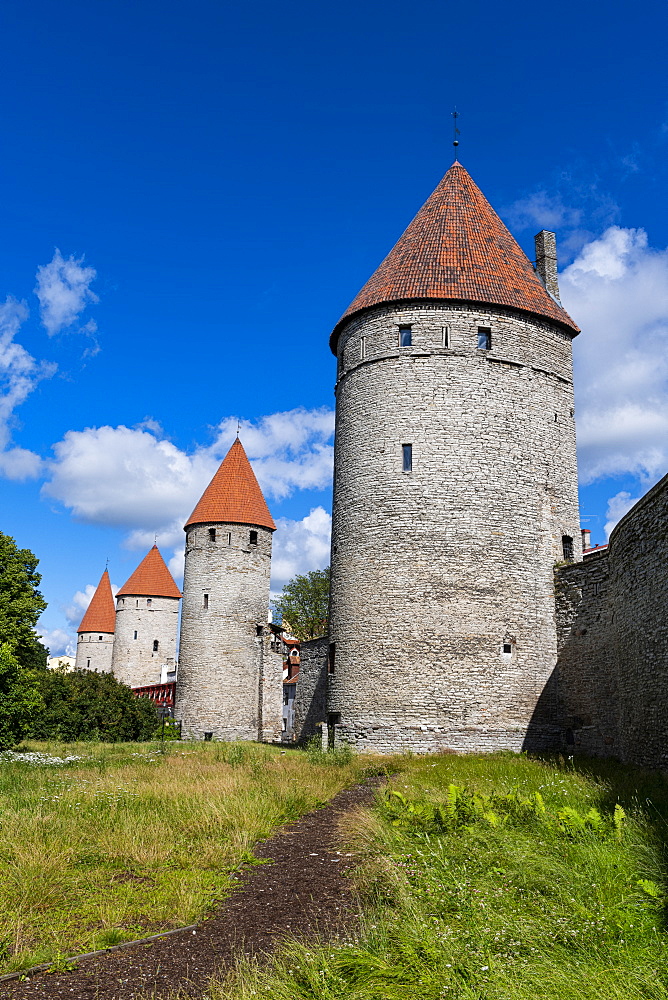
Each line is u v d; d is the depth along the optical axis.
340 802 14.33
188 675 44.19
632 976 5.27
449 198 28.47
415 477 24.41
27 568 31.64
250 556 45.84
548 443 25.84
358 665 23.91
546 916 6.38
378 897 7.26
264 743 36.28
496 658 23.19
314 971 5.50
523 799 10.72
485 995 5.04
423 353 25.25
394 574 23.89
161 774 16.38
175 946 6.55
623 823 9.13
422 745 22.53
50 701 33.91
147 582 67.69
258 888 8.25
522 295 26.58
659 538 15.31
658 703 15.38
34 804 12.22
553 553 24.89
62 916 7.31
